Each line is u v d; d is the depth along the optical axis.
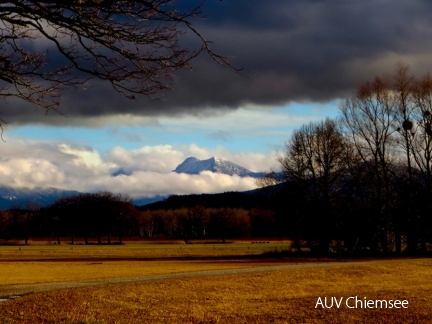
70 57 8.00
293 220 60.53
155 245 127.56
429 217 58.34
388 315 18.52
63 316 18.41
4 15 7.59
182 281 30.47
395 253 60.09
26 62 8.34
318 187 60.62
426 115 58.91
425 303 21.16
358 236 60.59
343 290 26.47
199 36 7.79
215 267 44.19
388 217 61.19
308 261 51.97
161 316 19.00
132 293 25.09
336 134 61.38
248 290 26.83
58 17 7.51
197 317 18.77
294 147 61.22
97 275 37.22
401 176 61.25
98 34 7.69
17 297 23.38
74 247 114.94
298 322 17.59
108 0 7.38
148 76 8.14
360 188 61.16
